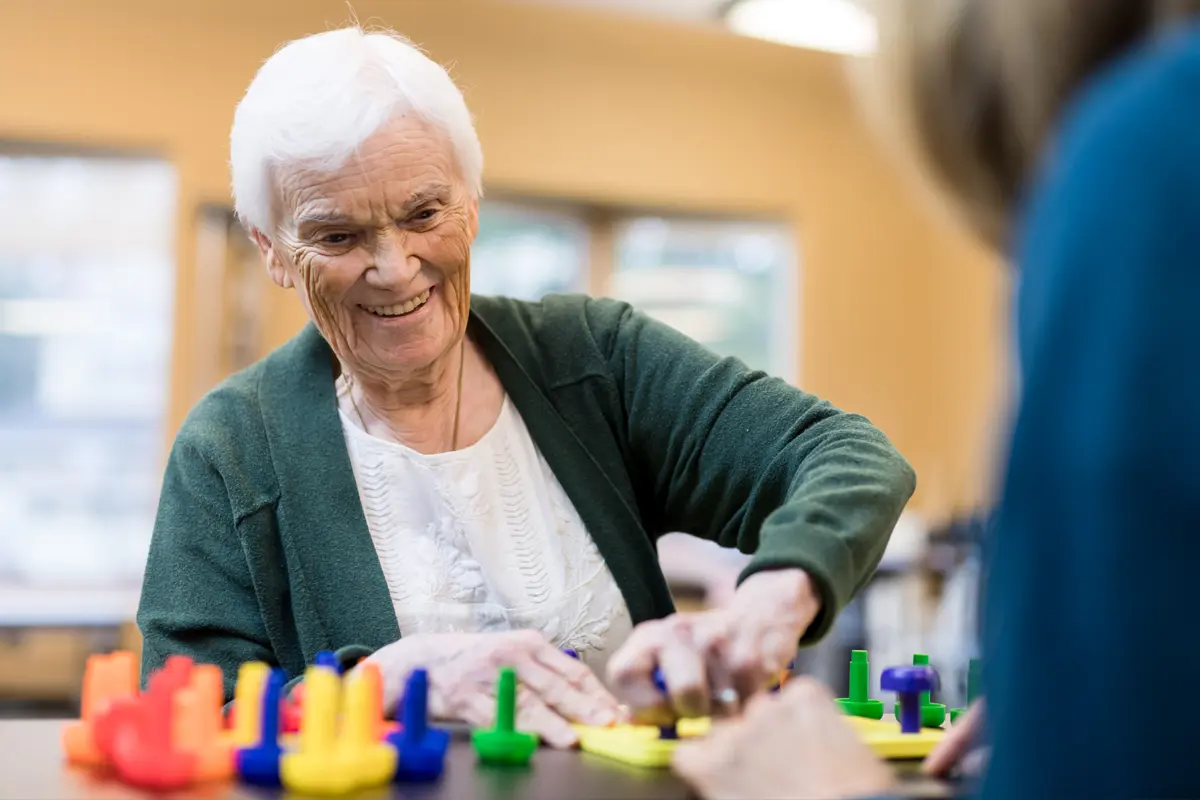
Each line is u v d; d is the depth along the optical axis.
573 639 1.40
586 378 1.49
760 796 0.80
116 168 4.91
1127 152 0.51
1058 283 0.52
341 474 1.39
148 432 4.90
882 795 0.79
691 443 1.43
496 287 5.34
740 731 0.84
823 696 0.86
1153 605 0.48
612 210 5.44
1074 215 0.52
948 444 5.71
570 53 5.30
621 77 5.37
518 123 5.25
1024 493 0.52
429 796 0.81
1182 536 0.48
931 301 5.79
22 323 4.85
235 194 1.40
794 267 5.66
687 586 4.31
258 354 4.87
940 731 1.05
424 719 0.89
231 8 4.88
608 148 5.35
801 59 5.56
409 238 1.33
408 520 1.42
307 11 4.95
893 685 1.04
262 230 1.39
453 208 1.35
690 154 5.45
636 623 1.42
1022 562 0.52
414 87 1.30
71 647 3.97
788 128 5.58
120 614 3.85
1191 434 0.48
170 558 1.35
